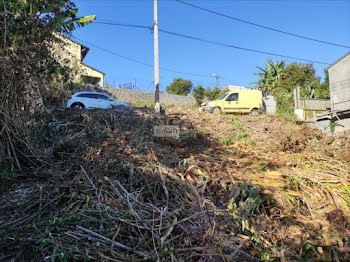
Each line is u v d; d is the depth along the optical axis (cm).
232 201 316
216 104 1381
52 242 224
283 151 616
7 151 382
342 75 1638
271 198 340
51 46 483
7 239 238
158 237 235
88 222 263
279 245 272
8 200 305
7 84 371
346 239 265
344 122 1203
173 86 4309
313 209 338
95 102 1079
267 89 2239
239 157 526
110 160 389
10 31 371
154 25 1170
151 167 395
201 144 648
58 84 805
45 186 332
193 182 377
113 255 211
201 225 274
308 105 1922
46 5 420
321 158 523
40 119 535
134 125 645
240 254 246
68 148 445
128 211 270
